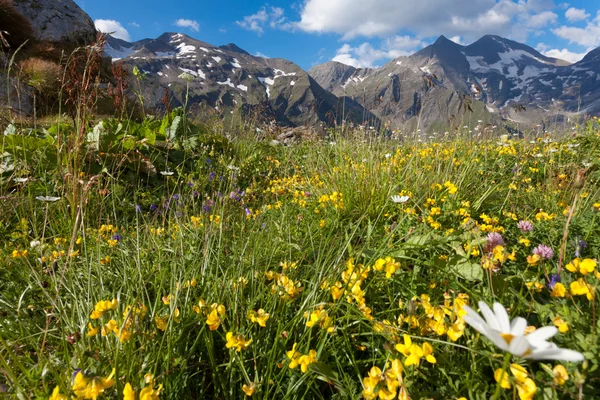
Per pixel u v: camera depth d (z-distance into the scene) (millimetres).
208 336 1445
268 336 1436
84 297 1777
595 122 5578
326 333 1306
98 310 1264
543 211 3029
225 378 1356
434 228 2402
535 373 1102
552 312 1248
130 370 1172
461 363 1225
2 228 2779
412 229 2428
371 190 3219
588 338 1062
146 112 9492
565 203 2957
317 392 1248
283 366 1289
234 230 2537
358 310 1422
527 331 1096
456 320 1179
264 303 1699
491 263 1479
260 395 1219
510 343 647
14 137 4031
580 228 2328
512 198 3377
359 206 3141
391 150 4840
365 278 1572
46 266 2244
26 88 7109
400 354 1190
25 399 1101
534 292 1439
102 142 4418
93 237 2543
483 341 1199
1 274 2166
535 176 4348
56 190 3350
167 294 1829
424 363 1239
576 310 1238
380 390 1005
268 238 2316
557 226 2414
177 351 1383
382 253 1835
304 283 1884
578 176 1293
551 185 3498
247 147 6836
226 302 1660
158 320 1396
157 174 4891
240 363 1242
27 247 2457
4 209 3123
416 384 1180
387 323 1332
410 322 1229
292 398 1253
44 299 1866
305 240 2473
